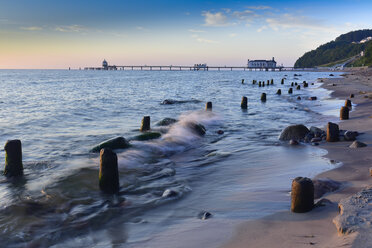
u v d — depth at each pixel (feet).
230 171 24.91
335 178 19.86
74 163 28.58
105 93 123.75
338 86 127.54
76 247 14.28
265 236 12.76
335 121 46.44
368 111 51.62
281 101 89.35
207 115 60.75
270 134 40.91
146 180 23.80
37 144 37.29
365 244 9.74
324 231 12.23
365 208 12.51
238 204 17.31
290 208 15.65
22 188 22.22
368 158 24.09
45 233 15.70
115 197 20.48
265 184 20.59
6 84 191.01
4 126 50.49
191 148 34.73
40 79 280.72
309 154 27.86
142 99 98.63
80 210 18.42
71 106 78.95
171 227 15.37
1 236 15.46
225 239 13.05
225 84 197.16
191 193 20.57
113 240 14.62
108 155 21.40
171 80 264.93
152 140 36.27
